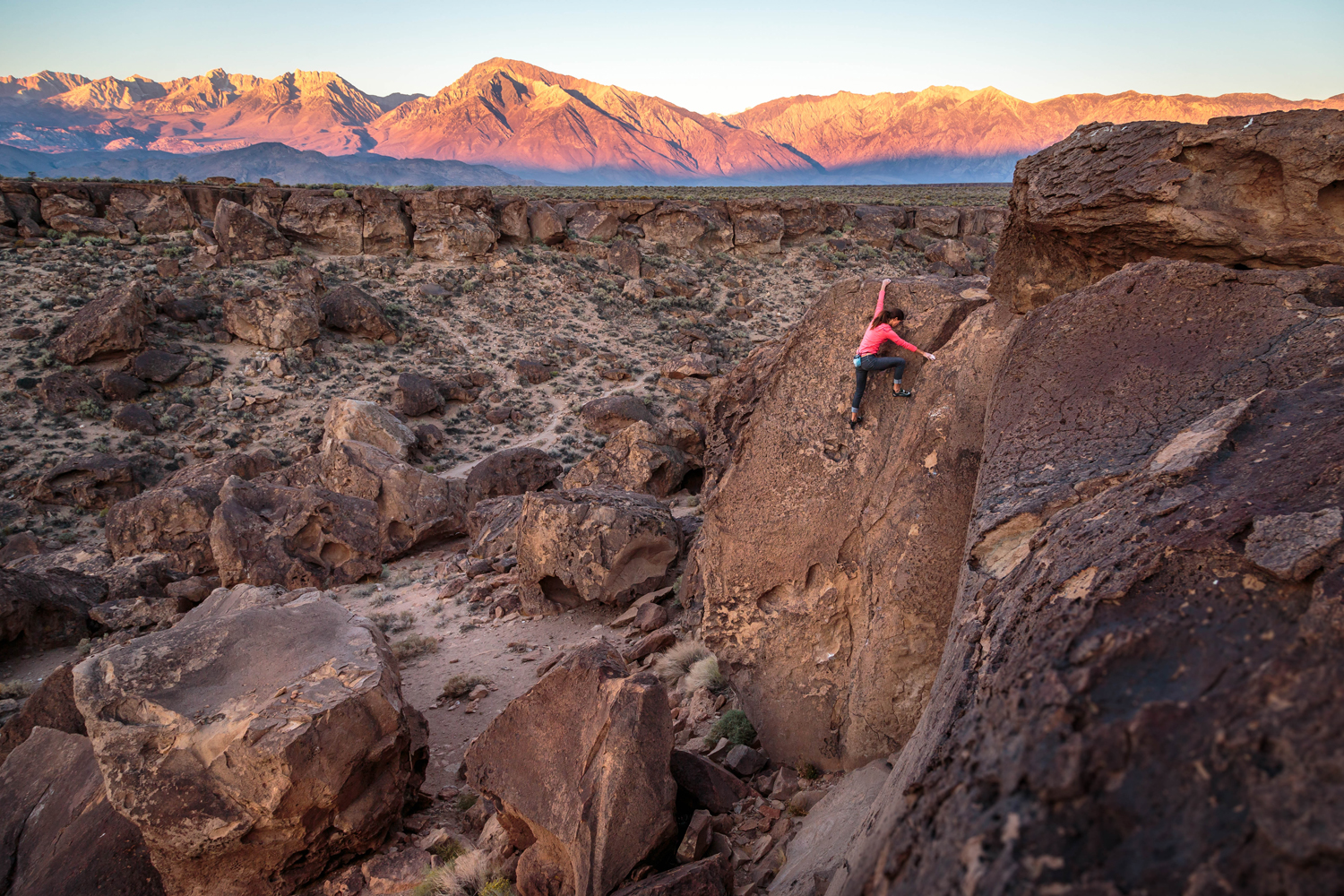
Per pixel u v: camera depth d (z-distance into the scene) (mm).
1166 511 4078
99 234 50750
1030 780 2949
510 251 61406
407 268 57125
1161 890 2467
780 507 8852
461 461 39125
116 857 8125
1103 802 2754
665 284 61312
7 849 9008
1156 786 2740
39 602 19484
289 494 23516
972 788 3213
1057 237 8062
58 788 9500
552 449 40531
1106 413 5727
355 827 8312
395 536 25500
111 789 7645
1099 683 3227
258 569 21672
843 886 4148
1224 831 2535
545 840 7137
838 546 8516
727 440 13477
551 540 17469
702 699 11516
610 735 6828
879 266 68000
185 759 7758
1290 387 4883
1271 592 3299
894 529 8094
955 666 4609
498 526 24094
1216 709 2889
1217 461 4355
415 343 49312
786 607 8852
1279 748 2662
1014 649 3941
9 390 35688
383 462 26594
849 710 8328
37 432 34125
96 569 23078
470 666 15492
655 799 6781
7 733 11117
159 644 8992
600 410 42312
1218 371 5457
